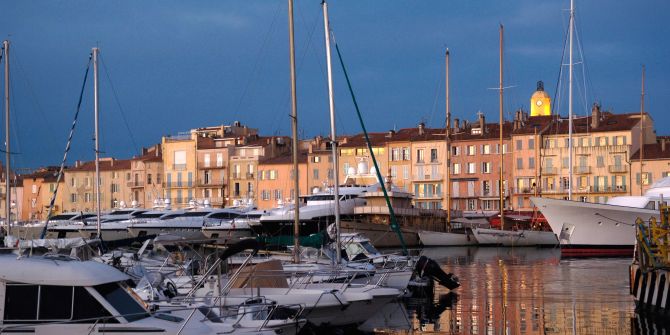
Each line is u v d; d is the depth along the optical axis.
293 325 25.41
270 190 135.75
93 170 149.62
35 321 21.80
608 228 68.69
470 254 79.62
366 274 37.75
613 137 125.75
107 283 22.41
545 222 110.75
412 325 33.94
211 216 92.31
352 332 32.06
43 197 152.75
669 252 33.53
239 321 24.66
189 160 141.62
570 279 51.59
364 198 88.50
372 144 135.62
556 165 128.12
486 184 131.00
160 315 22.91
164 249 44.62
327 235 45.78
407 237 90.31
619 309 37.59
